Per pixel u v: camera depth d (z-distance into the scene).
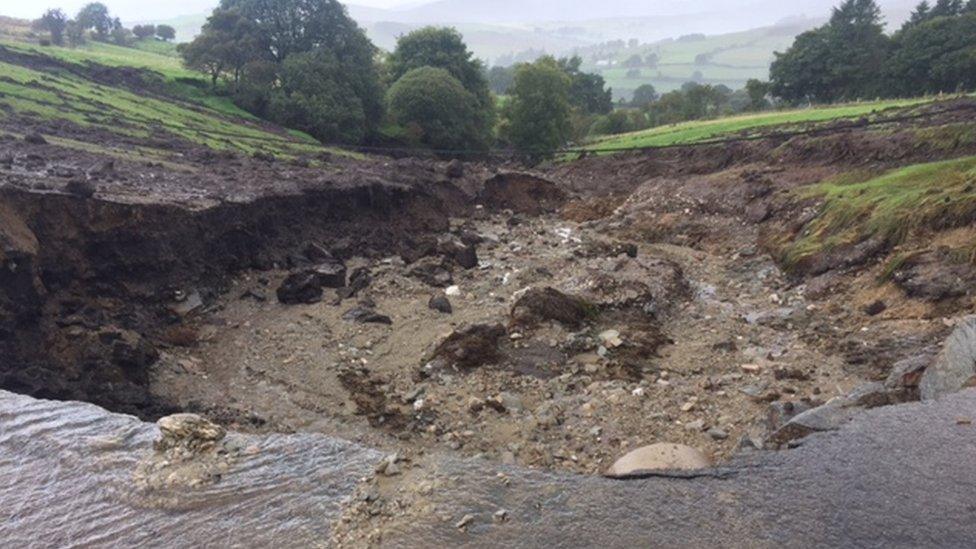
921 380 11.24
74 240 16.52
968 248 17.28
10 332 13.59
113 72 46.25
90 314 15.81
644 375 14.91
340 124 47.56
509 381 14.55
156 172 23.75
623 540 6.64
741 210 28.27
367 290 21.02
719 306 19.91
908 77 54.03
